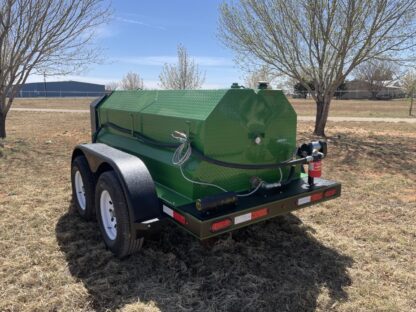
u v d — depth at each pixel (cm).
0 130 1094
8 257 341
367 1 973
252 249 361
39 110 2578
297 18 1084
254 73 1264
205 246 364
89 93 7938
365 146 1012
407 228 423
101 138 490
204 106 313
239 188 334
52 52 1077
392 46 1051
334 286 303
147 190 304
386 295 290
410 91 2123
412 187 596
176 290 296
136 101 418
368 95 5638
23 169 695
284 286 300
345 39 1043
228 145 315
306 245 376
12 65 1020
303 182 365
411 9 984
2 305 271
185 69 2553
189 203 304
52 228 409
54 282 302
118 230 314
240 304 277
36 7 966
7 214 449
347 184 612
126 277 308
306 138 1149
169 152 343
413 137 1205
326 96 1177
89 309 271
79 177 435
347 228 423
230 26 1177
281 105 344
